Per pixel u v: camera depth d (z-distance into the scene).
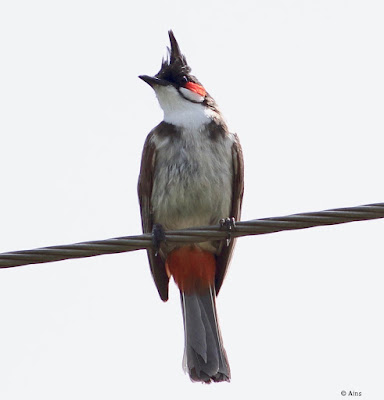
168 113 11.23
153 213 11.09
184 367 10.81
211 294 11.21
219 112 11.28
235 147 11.01
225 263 11.19
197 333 10.96
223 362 10.83
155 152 10.95
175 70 11.37
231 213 11.20
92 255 8.60
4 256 8.30
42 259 8.40
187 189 10.84
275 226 8.81
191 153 10.83
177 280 11.24
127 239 8.84
